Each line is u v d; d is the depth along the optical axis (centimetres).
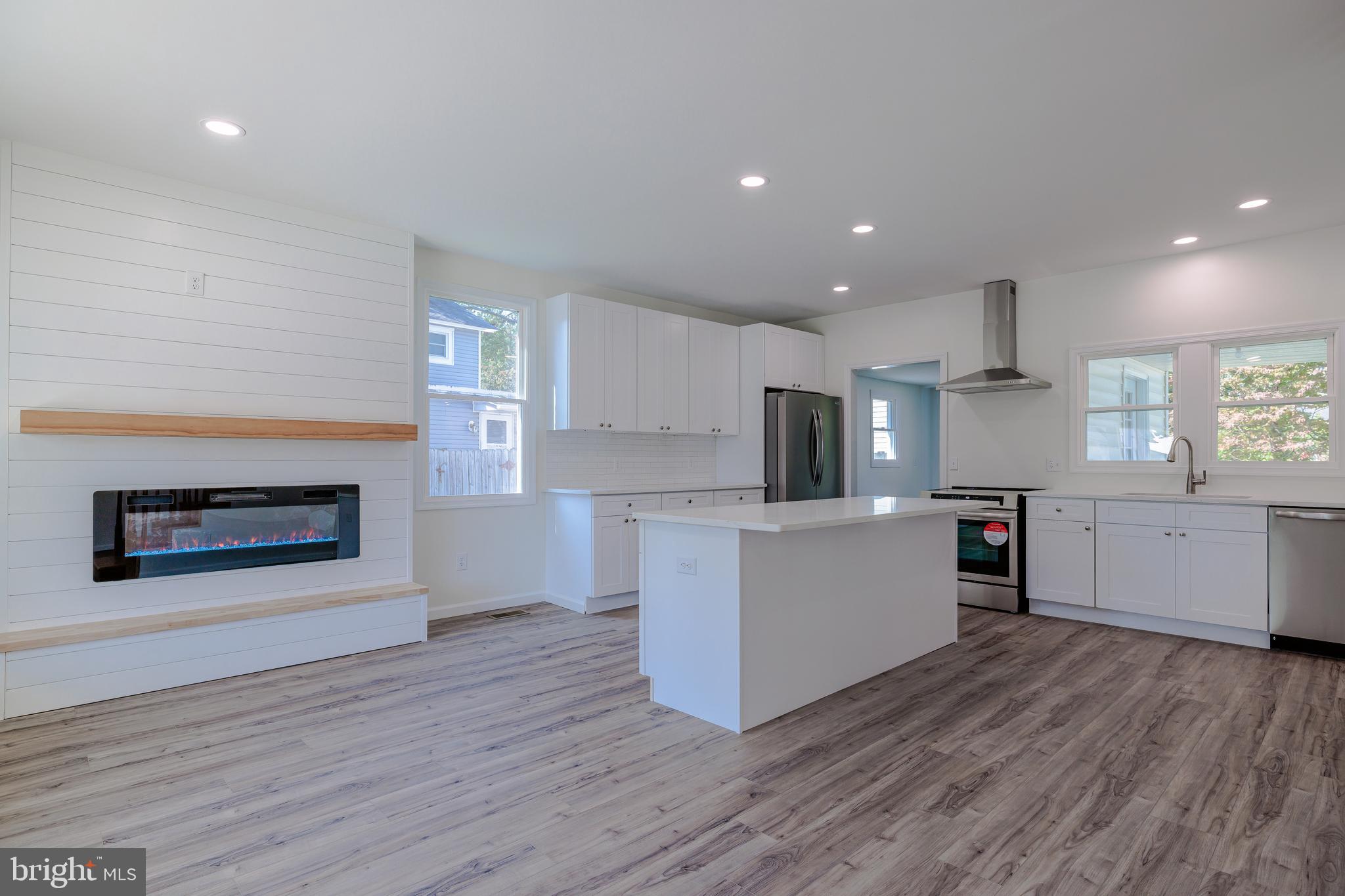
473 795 219
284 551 358
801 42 222
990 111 266
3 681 277
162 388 328
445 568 456
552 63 234
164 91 252
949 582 400
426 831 198
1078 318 493
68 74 239
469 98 257
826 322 651
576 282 527
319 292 376
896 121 274
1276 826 200
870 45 224
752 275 507
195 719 280
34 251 297
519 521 493
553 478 512
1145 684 327
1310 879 175
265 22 211
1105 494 443
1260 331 418
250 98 257
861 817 206
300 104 261
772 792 222
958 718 285
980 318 546
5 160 291
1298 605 372
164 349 329
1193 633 412
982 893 170
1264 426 424
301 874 177
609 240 427
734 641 270
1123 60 231
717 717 277
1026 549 480
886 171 322
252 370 354
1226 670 347
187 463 335
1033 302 515
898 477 881
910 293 561
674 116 271
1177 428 451
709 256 459
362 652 374
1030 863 183
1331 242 396
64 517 304
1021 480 520
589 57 231
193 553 331
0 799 215
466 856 185
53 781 227
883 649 347
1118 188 342
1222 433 439
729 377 606
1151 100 257
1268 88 248
